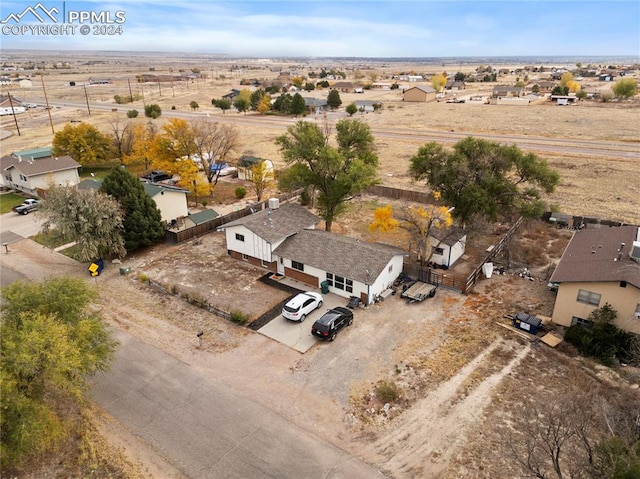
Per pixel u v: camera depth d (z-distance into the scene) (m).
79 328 18.36
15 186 53.34
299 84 194.25
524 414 18.20
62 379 16.14
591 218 39.72
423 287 29.52
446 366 22.16
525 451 16.89
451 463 16.59
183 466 16.53
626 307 23.12
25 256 35.66
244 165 56.97
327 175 38.22
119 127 88.38
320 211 39.25
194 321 26.52
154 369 22.08
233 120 108.00
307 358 22.94
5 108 117.31
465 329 25.39
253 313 27.34
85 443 17.45
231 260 34.84
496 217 37.19
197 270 33.09
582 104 120.44
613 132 81.44
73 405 19.38
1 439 15.16
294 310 25.94
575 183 53.22
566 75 165.62
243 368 22.19
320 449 17.30
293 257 30.95
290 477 16.05
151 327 25.84
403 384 20.91
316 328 24.23
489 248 36.94
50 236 32.00
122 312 27.41
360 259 29.09
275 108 124.69
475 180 36.50
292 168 39.16
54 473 16.25
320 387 20.78
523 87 153.75
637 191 49.94
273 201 35.78
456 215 37.31
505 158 36.50
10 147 76.75
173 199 41.56
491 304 28.14
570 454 16.59
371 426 18.47
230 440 17.73
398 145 76.94
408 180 56.94
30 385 16.06
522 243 37.47
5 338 16.09
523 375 21.41
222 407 19.52
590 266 25.23
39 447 16.08
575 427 15.61
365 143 41.00
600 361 22.39
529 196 37.22
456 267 33.75
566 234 39.28
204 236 39.50
